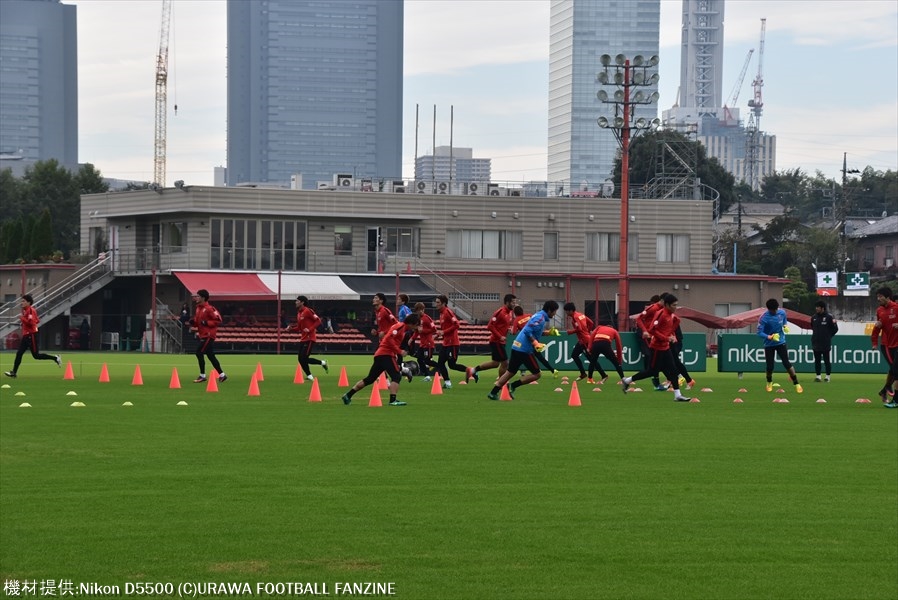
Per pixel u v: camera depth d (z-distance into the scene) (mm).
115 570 16594
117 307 116688
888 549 18047
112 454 27062
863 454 28078
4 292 119062
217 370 51438
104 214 123125
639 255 129250
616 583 16078
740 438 31219
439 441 29781
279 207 117312
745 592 15758
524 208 125688
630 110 99875
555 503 21250
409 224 122625
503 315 48656
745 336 62969
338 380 55281
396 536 18562
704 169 199375
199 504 20938
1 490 22266
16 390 47625
